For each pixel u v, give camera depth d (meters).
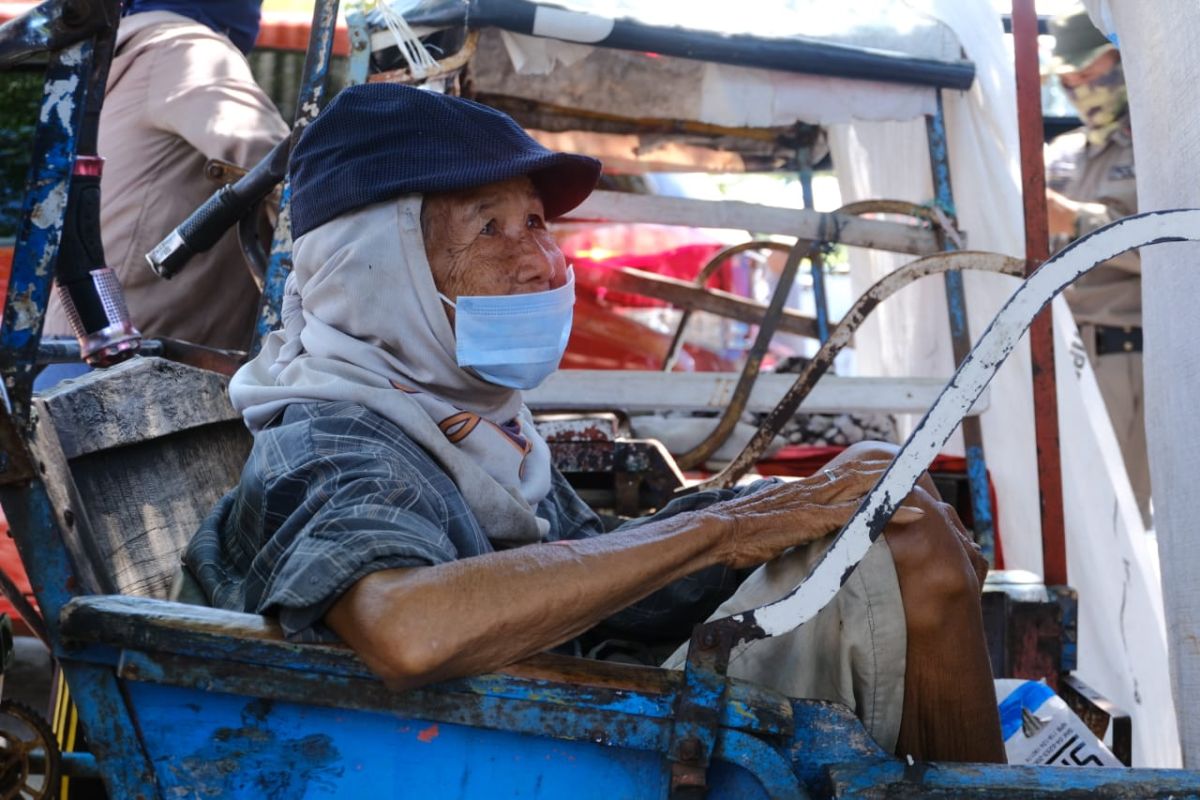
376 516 1.19
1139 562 2.78
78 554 1.24
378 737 1.17
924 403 2.76
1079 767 1.18
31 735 1.64
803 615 1.15
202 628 1.14
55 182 1.25
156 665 1.15
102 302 1.62
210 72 2.55
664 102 2.93
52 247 1.25
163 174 2.57
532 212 1.49
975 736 1.35
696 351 5.45
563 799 1.17
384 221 1.40
